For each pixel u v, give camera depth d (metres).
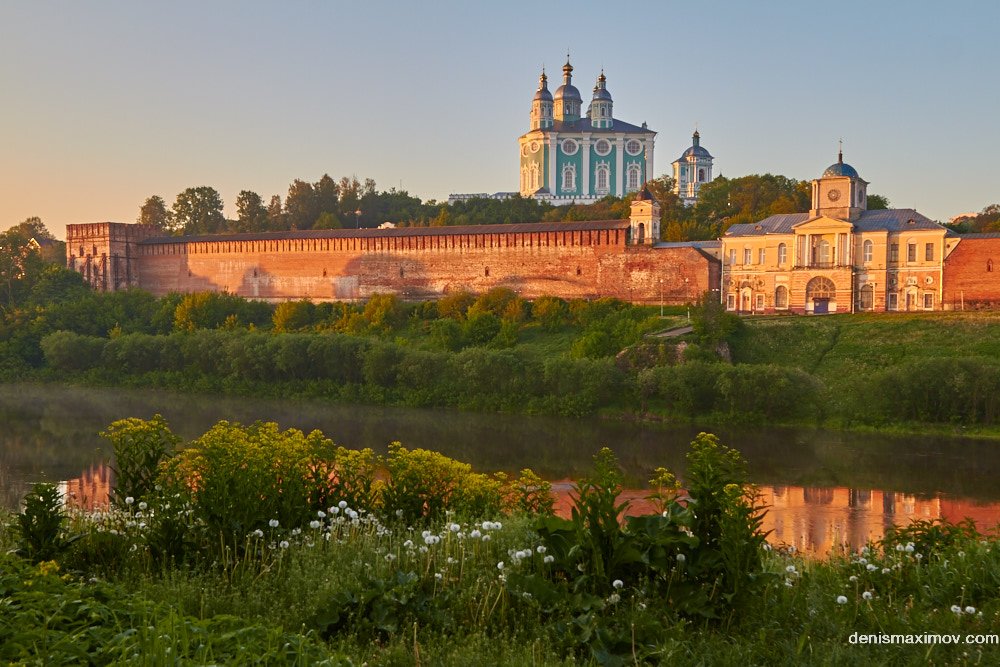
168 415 74.56
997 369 63.94
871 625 13.09
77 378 97.81
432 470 19.44
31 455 56.53
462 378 78.00
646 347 77.25
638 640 11.94
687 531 14.04
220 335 92.81
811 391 69.00
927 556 17.23
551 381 75.19
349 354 84.50
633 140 188.12
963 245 87.12
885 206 124.88
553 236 103.31
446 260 108.94
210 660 10.07
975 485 48.91
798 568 16.80
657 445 61.69
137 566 14.63
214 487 15.65
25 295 124.81
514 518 18.31
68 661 10.06
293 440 18.08
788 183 147.00
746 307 95.38
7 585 11.89
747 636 12.48
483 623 12.48
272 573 14.21
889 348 76.06
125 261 131.12
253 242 121.00
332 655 10.63
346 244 114.62
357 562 13.77
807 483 49.59
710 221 136.38
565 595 12.81
